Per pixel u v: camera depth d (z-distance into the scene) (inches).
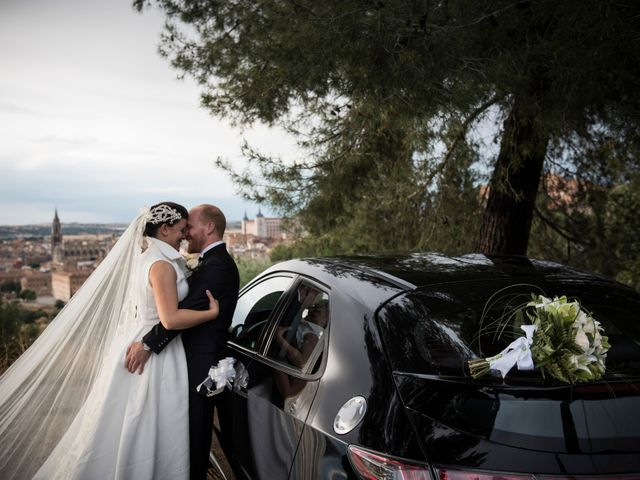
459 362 78.2
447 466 66.4
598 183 271.6
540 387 73.1
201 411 116.3
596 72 161.5
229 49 213.2
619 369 79.4
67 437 117.2
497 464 65.3
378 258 115.0
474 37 169.9
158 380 113.4
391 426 71.7
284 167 264.7
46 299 7180.1
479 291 93.9
